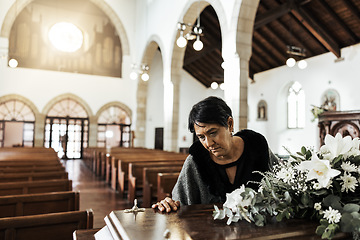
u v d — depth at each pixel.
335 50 9.48
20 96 12.82
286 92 12.30
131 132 14.53
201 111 1.04
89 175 8.84
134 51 14.97
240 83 6.79
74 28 14.09
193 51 14.08
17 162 5.56
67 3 14.06
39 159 6.64
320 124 6.69
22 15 13.17
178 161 6.51
